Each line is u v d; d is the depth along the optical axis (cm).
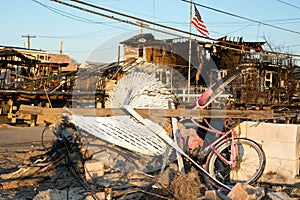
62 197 596
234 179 702
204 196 541
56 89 1895
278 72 2917
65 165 746
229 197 549
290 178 723
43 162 794
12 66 2919
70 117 766
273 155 740
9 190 651
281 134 736
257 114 743
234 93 2028
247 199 542
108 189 563
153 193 580
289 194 650
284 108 1936
